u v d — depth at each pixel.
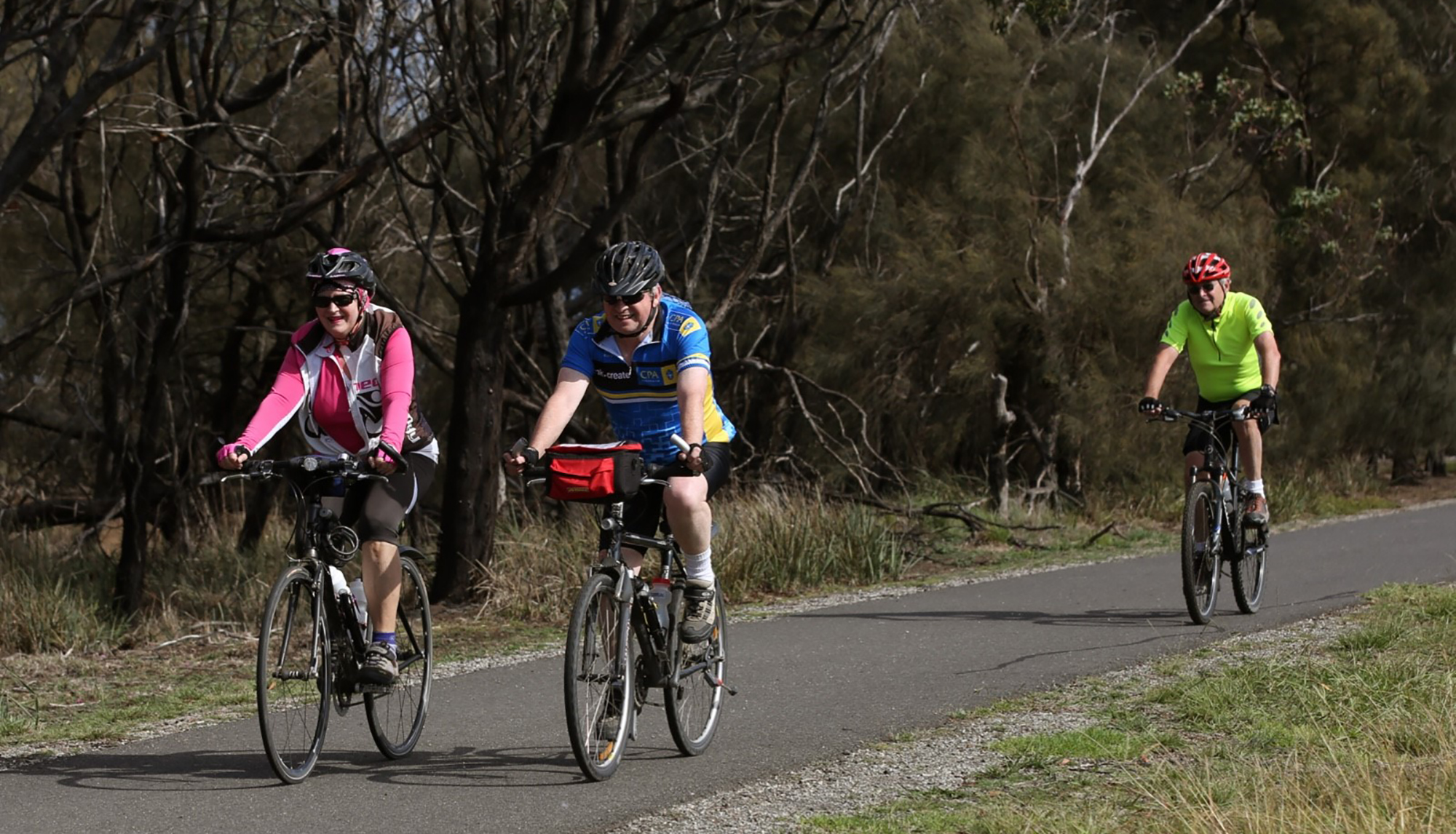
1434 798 4.64
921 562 13.83
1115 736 6.02
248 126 14.04
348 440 6.03
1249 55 21.45
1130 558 13.33
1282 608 9.58
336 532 5.77
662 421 5.86
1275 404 9.15
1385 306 21.80
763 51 13.36
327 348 5.90
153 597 13.26
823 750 6.12
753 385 17.78
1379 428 21.64
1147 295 16.38
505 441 17.44
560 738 6.51
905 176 17.97
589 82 11.86
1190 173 18.66
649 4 16.03
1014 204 16.94
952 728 6.45
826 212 17.59
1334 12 21.09
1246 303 9.31
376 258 16.84
